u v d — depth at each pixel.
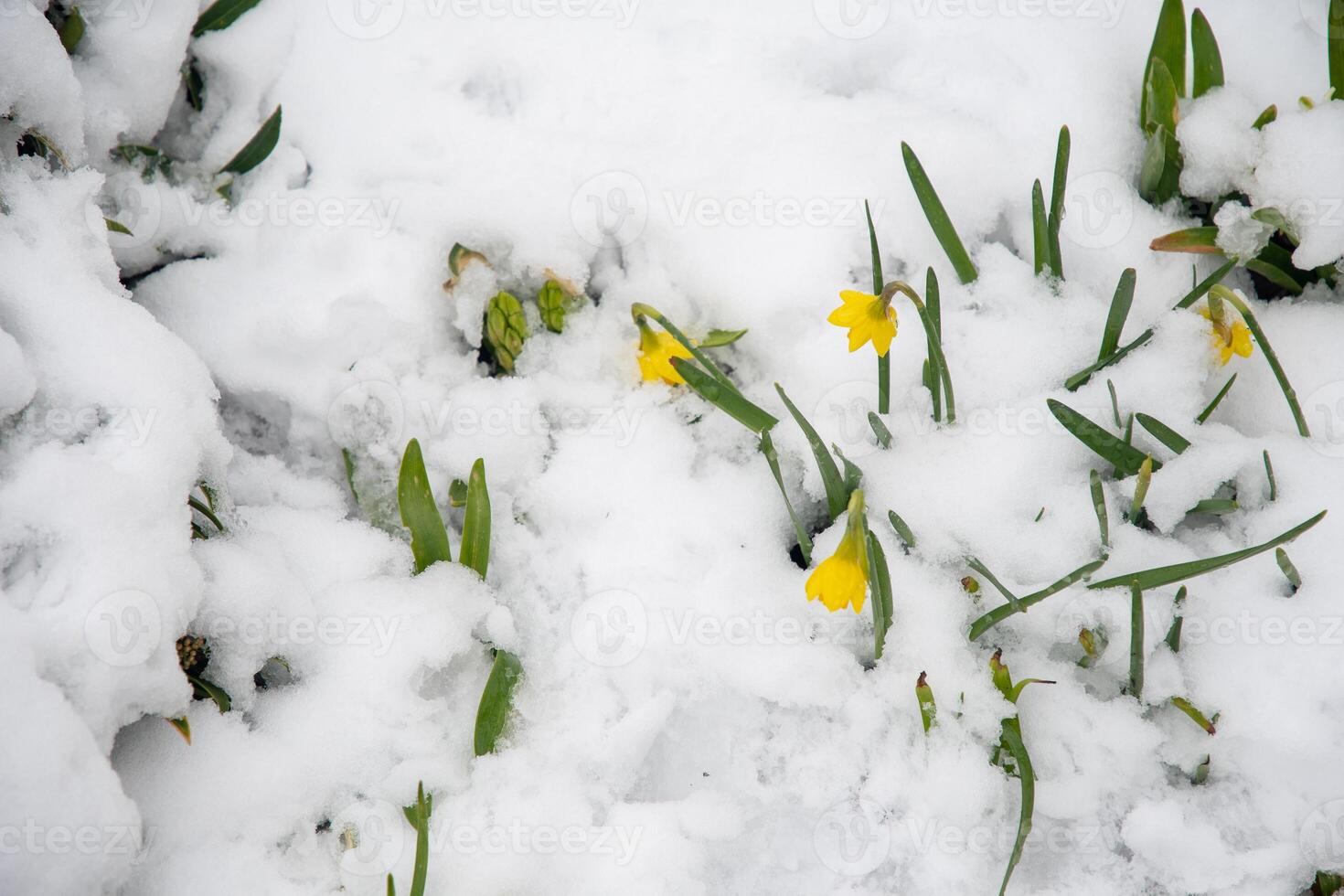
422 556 1.75
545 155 1.84
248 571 1.72
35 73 1.75
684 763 1.74
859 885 1.72
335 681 1.73
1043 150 1.83
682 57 1.86
